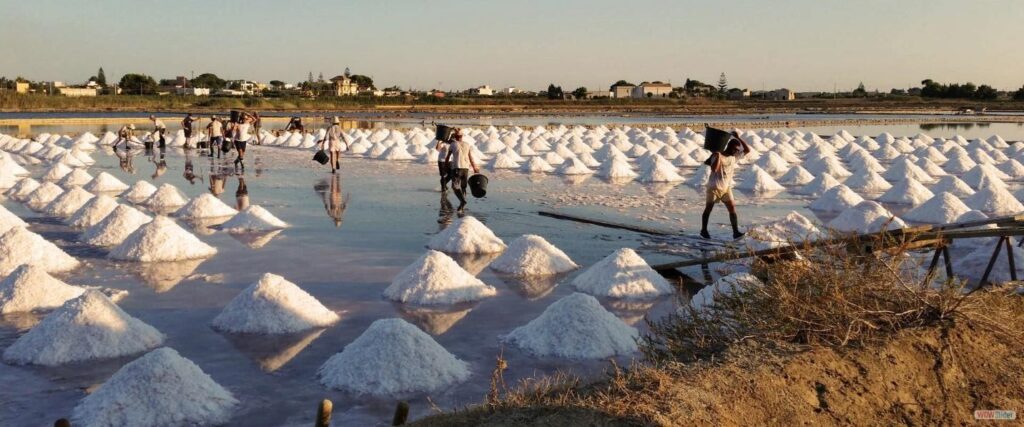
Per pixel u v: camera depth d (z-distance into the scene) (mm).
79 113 56656
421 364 5223
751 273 6148
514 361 5688
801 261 5480
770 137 31578
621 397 4219
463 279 7516
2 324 6469
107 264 8766
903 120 55938
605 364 5637
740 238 10078
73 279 8055
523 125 47469
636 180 18500
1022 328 5387
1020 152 23250
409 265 8258
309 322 6465
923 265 8445
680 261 8328
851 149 26031
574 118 61469
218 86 137875
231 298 7359
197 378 4859
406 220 12047
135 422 4535
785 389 4465
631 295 7523
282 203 13805
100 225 10164
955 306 5430
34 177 17578
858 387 4629
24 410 4770
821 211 13531
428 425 3959
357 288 7777
